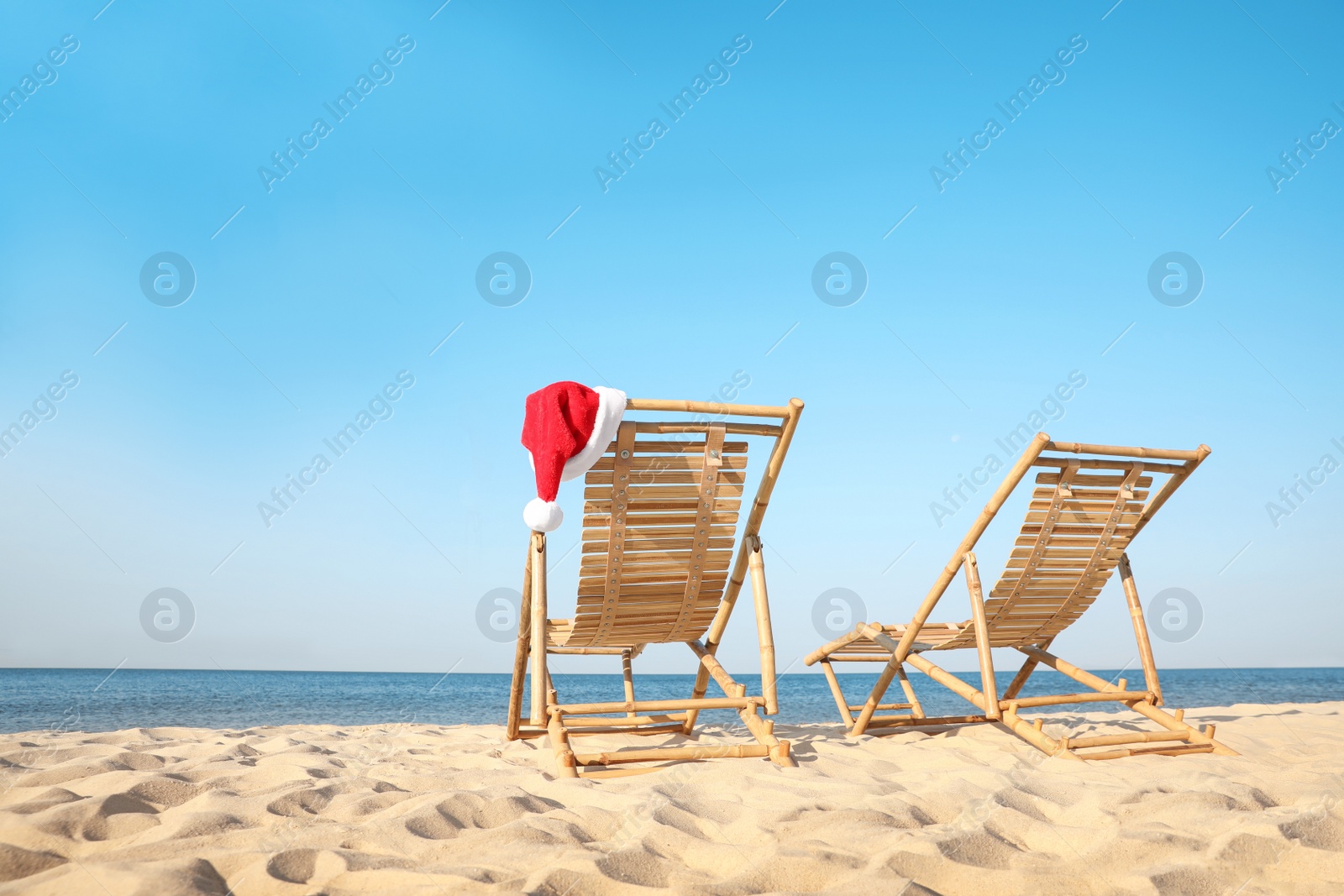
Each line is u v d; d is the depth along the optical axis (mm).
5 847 1824
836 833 2178
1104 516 3885
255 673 31562
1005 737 4480
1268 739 4465
